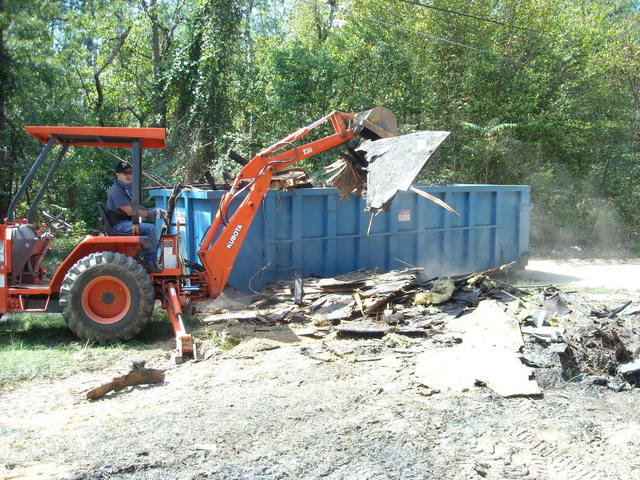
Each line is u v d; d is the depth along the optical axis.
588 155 18.92
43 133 6.95
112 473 3.68
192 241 8.91
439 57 18.42
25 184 7.04
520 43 18.52
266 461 3.86
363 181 7.66
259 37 24.66
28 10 13.95
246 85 19.16
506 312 7.27
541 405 4.95
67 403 4.96
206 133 18.48
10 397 5.12
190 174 17.20
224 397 5.01
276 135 17.84
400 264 10.31
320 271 9.49
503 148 16.75
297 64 17.64
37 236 7.27
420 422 4.52
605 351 6.19
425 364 5.80
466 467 3.86
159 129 6.98
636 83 19.64
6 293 6.83
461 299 8.14
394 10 19.28
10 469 3.72
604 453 4.16
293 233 9.09
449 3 18.17
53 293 7.04
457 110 17.84
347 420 4.52
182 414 4.62
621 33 20.47
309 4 25.20
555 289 9.02
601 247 17.28
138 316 6.77
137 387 5.35
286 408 4.74
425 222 10.53
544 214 17.58
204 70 18.64
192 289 7.52
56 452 3.96
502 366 5.64
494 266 11.59
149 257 7.37
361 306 7.72
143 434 4.24
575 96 18.58
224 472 3.71
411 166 6.63
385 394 5.11
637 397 5.37
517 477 3.79
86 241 6.90
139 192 7.02
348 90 17.70
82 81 19.91
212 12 18.70
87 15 18.27
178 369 5.87
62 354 6.32
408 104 17.70
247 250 8.75
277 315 7.63
